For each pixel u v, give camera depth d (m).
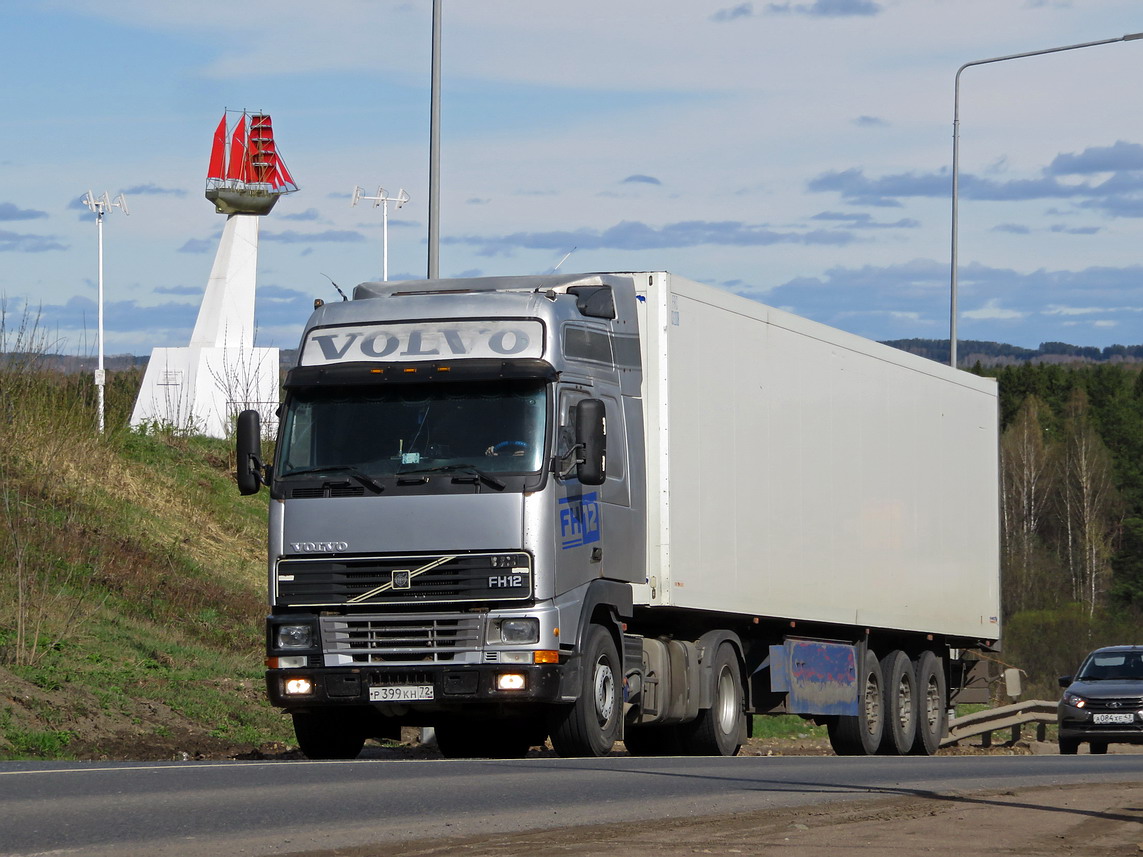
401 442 39.59
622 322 45.03
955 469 71.31
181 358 107.81
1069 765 47.00
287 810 25.00
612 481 43.16
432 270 62.00
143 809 24.36
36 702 46.59
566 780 32.16
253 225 121.12
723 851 22.30
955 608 70.62
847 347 60.34
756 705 54.44
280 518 39.59
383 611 38.78
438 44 62.47
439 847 21.91
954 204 103.25
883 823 26.36
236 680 58.00
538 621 38.47
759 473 52.41
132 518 72.50
